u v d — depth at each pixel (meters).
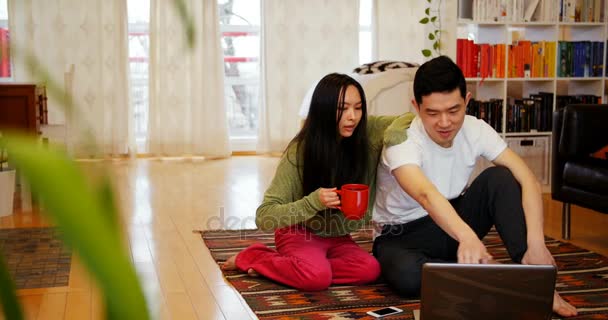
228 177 5.37
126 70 6.12
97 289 0.21
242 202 4.45
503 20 4.75
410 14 6.62
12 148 0.22
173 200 4.49
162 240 3.46
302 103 6.19
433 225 2.46
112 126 6.14
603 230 3.72
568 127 3.48
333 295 2.55
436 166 2.33
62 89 0.29
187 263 3.05
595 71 4.94
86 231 0.21
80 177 0.21
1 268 0.26
